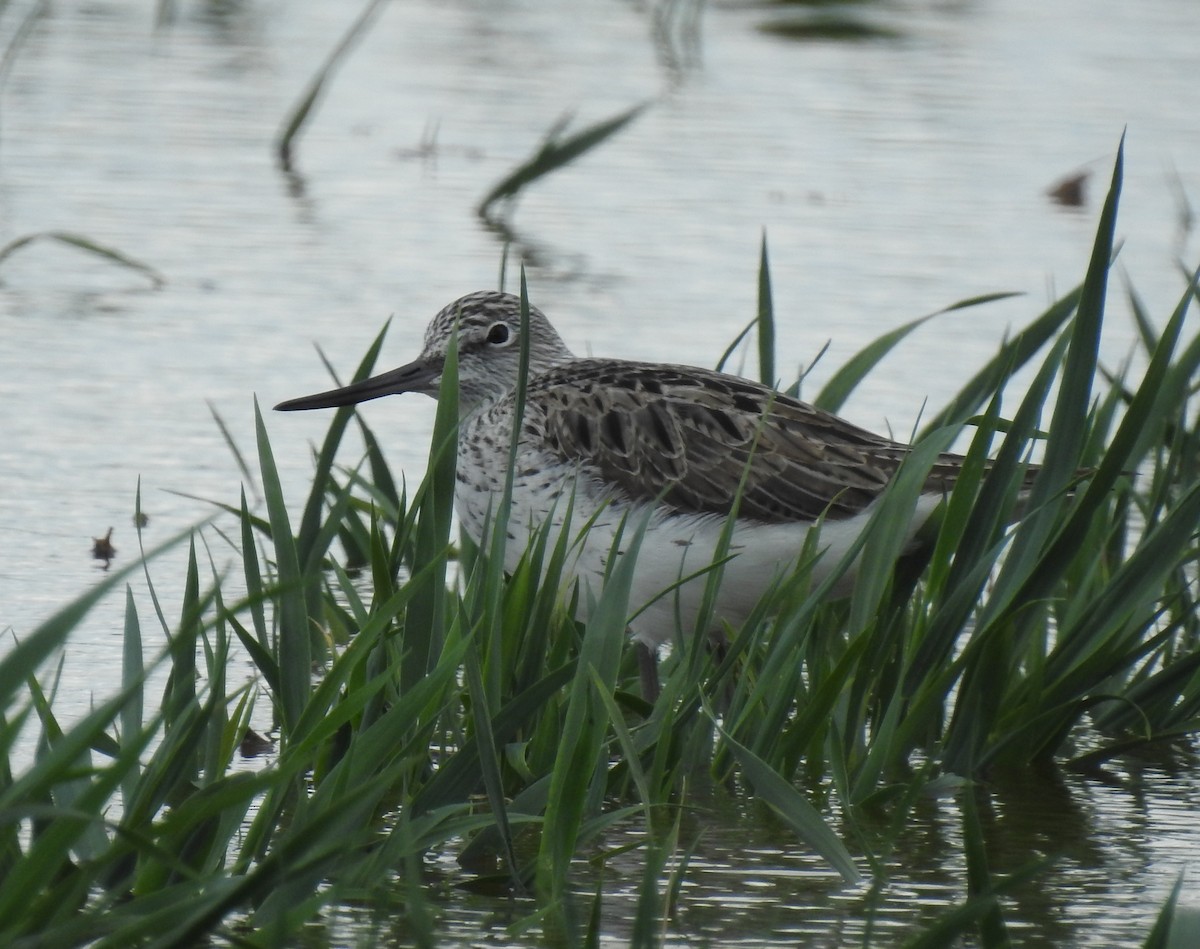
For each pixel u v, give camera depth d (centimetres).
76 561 1284
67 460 1476
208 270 1970
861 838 809
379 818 880
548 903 757
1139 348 1788
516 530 1133
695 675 927
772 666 897
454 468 872
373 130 2586
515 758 873
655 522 1079
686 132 2600
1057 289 1944
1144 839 912
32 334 1766
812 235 2141
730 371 1673
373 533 906
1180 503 975
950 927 639
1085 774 1009
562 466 1111
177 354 1722
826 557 1071
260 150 2455
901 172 2419
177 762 737
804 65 3038
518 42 3172
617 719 750
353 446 1550
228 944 733
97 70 2800
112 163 2344
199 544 1327
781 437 1090
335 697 902
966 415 997
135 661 821
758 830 900
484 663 866
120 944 634
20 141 2406
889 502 938
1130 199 2323
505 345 1248
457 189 2338
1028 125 2650
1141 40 3269
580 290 1916
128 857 751
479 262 2023
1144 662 1148
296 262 2006
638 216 2228
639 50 3130
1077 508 943
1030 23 3406
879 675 1017
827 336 1788
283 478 1462
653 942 680
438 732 984
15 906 617
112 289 1909
